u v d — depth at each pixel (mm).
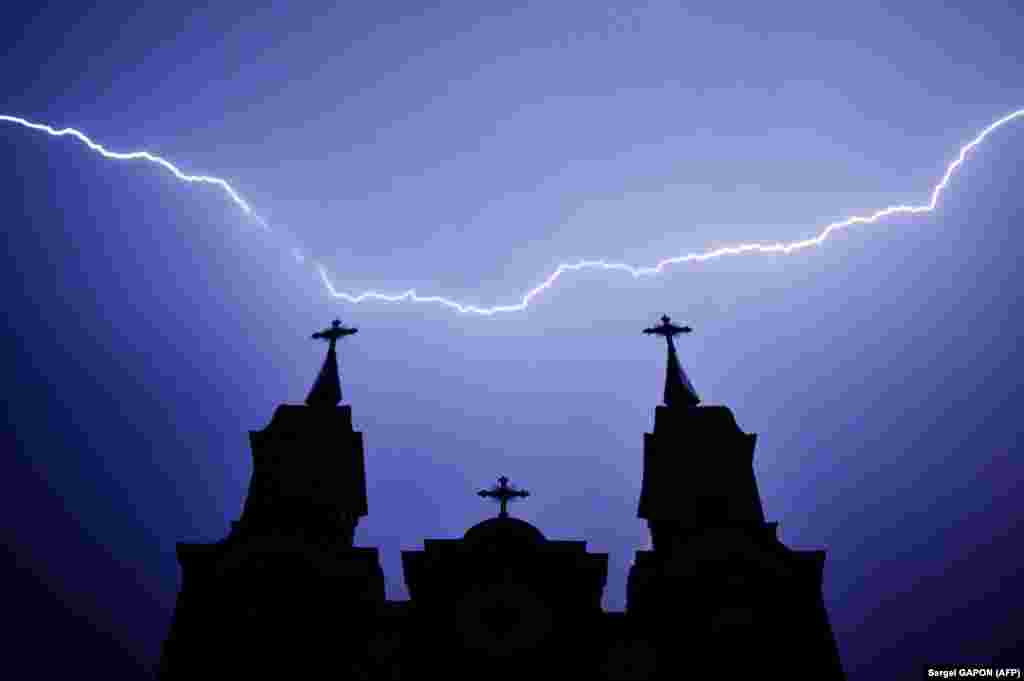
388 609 19141
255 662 16844
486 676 16969
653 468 21484
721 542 18734
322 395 22906
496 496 20656
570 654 17250
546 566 18562
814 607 17859
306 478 20391
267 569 18172
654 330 25438
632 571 19797
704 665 17047
